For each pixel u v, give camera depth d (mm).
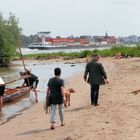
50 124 14180
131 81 25516
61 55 92625
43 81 36250
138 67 43094
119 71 37406
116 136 10781
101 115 13992
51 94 13133
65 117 14789
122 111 14336
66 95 17188
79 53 88875
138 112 13906
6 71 55219
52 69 56906
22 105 20859
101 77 16344
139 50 75688
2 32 71312
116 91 20422
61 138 11695
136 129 11336
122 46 87500
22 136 12852
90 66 16453
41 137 12297
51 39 199500
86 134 11398
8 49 71500
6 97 21781
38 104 20969
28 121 15453
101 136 10961
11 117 17141
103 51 85562
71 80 31875
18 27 76688
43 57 92188
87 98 19766
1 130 14266
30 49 194125
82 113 15125
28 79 23625
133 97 17828
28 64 73562
